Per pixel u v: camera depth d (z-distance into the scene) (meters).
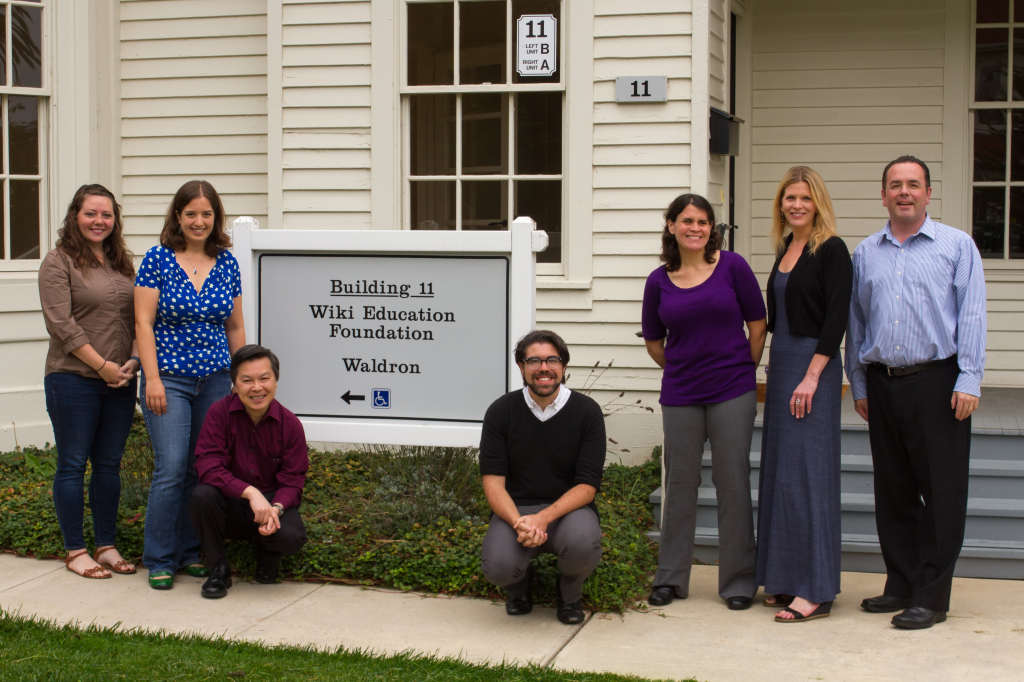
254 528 4.61
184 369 4.58
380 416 5.05
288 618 4.23
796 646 3.92
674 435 4.43
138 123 7.52
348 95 6.72
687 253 4.38
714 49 6.50
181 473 4.61
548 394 4.10
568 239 6.43
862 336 4.33
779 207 4.36
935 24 7.34
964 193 7.36
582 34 6.33
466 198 6.66
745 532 4.40
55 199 7.03
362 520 5.11
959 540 4.13
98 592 4.55
